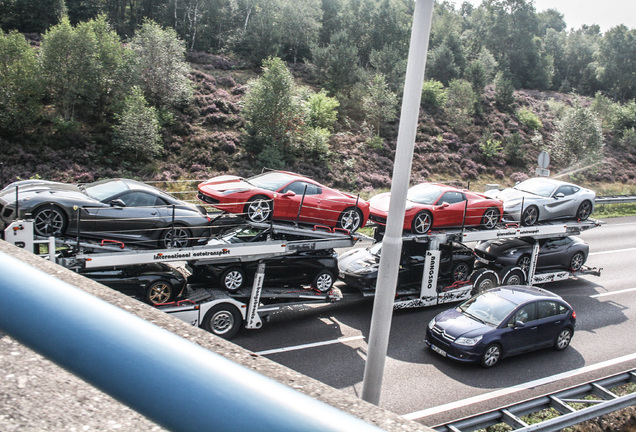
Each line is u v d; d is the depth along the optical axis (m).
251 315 11.09
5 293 0.80
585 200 16.23
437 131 39.53
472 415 8.44
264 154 27.91
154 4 49.69
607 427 9.50
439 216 13.40
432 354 11.39
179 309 10.25
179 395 0.65
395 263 7.03
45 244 9.95
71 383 0.96
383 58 43.31
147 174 24.78
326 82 39.59
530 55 68.75
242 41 43.88
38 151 23.34
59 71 25.83
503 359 11.38
